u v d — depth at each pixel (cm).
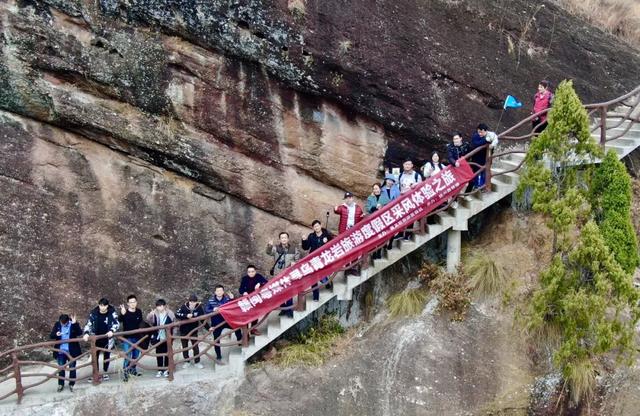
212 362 1030
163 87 1050
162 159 1093
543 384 902
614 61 1197
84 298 1090
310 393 949
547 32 1160
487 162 1004
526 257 1014
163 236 1116
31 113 1064
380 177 1121
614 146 1056
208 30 1018
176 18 1015
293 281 977
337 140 1095
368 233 980
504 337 948
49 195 1081
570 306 865
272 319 1039
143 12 1013
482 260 1018
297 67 1031
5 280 1063
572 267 886
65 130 1088
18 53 1020
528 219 1051
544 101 1046
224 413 952
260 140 1084
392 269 1090
